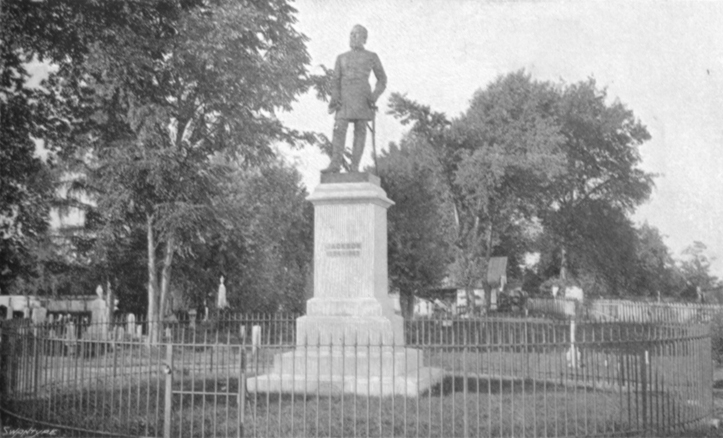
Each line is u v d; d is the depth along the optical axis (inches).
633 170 997.2
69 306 847.1
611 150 1000.2
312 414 333.4
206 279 957.8
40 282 799.7
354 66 457.7
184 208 807.7
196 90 845.2
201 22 816.3
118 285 882.8
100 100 768.3
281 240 1000.9
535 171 981.8
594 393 307.9
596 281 1069.8
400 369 392.5
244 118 880.9
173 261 901.8
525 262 1136.8
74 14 709.3
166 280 832.9
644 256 1011.3
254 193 991.0
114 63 749.9
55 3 690.8
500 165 959.0
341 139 453.1
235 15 821.2
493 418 321.7
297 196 1007.0
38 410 333.1
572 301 925.8
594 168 1036.5
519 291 1077.1
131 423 316.8
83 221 825.5
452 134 982.4
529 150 979.3
